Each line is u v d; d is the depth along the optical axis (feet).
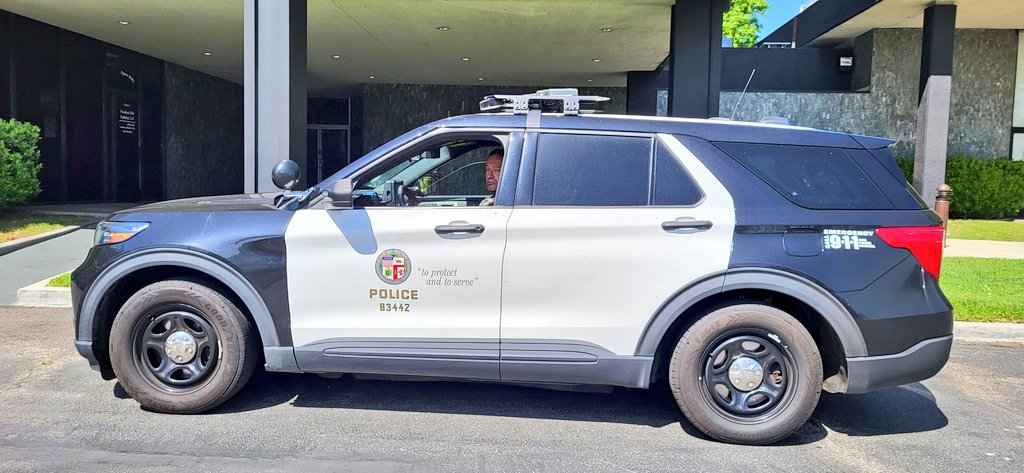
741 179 13.11
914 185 51.96
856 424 14.48
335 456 12.35
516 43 51.31
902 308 12.78
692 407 13.07
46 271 29.07
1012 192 57.82
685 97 39.73
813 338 13.80
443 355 13.39
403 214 13.44
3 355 18.03
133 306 13.79
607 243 13.00
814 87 67.72
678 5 39.27
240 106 76.13
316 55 56.44
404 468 11.92
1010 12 53.78
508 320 13.21
